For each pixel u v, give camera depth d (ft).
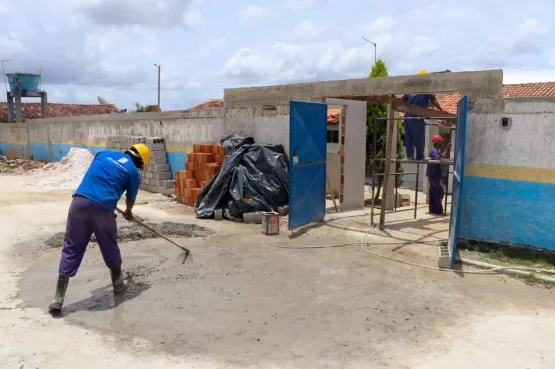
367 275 19.36
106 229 16.16
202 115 38.81
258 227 28.17
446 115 31.17
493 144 22.08
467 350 12.99
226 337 13.66
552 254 20.72
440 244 24.21
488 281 18.76
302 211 27.81
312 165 28.60
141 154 18.01
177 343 13.28
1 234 26.25
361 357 12.53
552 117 20.35
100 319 14.92
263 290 17.57
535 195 21.07
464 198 23.16
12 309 15.72
